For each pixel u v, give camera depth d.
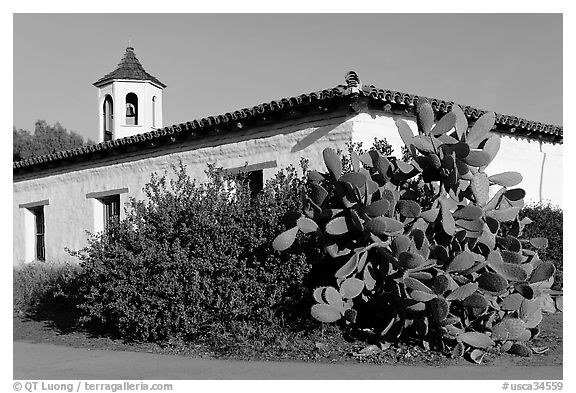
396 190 8.64
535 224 13.05
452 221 8.02
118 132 19.94
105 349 9.36
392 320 8.38
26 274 15.45
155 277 9.23
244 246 9.19
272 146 12.70
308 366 7.77
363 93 11.05
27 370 7.99
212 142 13.98
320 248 9.08
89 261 10.02
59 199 18.11
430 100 11.94
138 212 10.05
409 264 7.92
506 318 8.33
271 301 8.89
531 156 15.73
